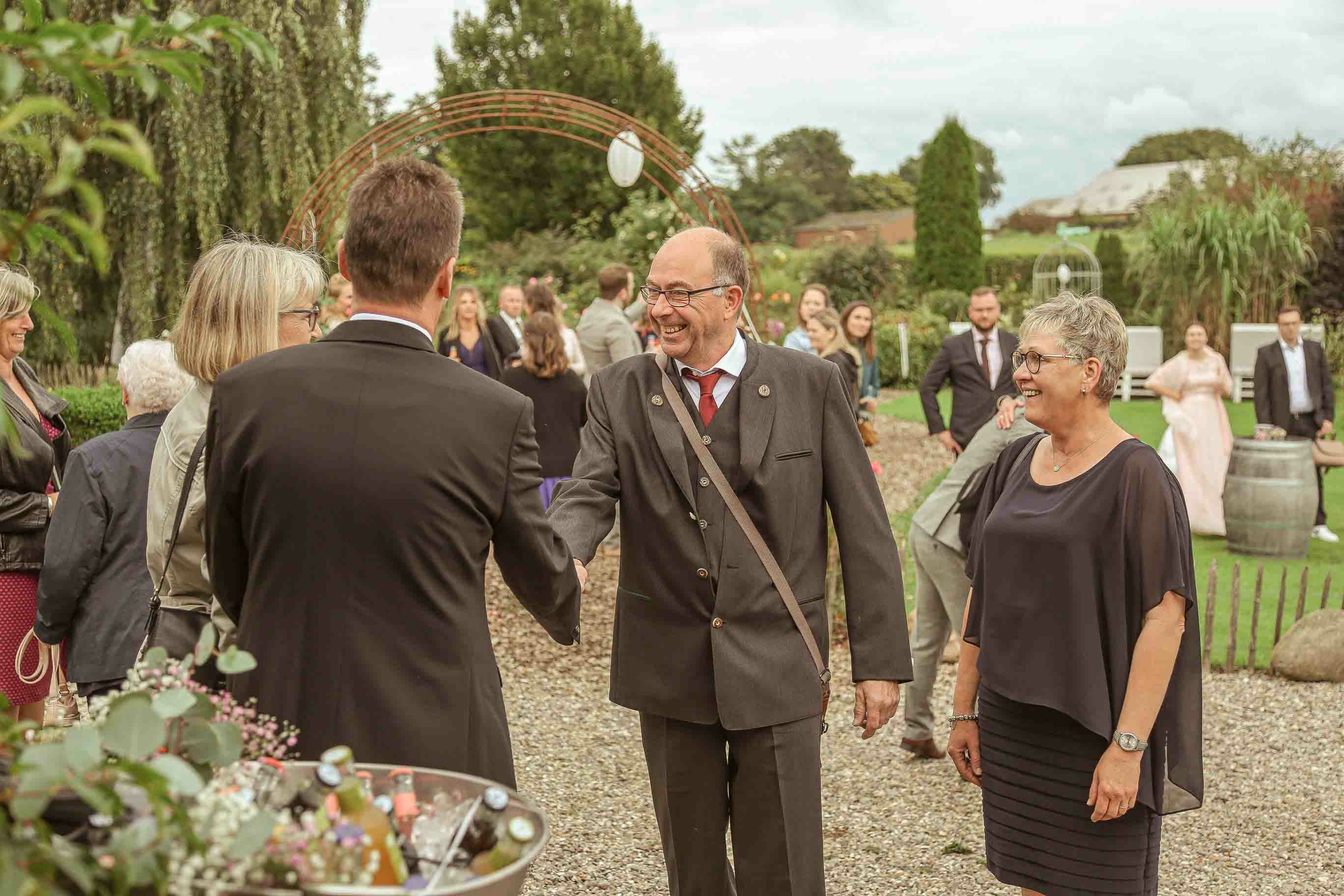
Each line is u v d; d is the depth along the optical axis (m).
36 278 9.71
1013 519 2.61
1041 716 2.57
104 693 2.96
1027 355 2.55
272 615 1.83
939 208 27.94
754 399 2.62
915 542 4.64
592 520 2.59
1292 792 4.49
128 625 2.95
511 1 30.08
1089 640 2.46
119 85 9.48
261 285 2.50
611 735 5.09
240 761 1.51
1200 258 17.98
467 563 1.88
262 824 1.21
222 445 1.88
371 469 1.79
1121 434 2.56
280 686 1.81
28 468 3.49
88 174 9.83
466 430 1.85
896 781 4.61
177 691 1.25
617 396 2.72
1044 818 2.57
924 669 4.79
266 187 10.27
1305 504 8.31
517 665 6.09
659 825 2.76
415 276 1.91
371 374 1.85
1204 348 9.26
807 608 2.66
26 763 1.08
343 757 1.47
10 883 0.99
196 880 1.21
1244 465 8.42
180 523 2.46
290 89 10.16
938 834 4.09
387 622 1.81
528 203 28.52
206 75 9.78
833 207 80.50
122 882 1.11
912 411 18.23
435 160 30.05
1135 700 2.41
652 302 2.62
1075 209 67.75
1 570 3.47
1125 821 2.51
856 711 2.70
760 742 2.60
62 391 9.10
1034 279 24.58
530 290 8.21
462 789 1.59
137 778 1.12
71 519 2.92
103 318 10.71
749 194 62.06
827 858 3.87
